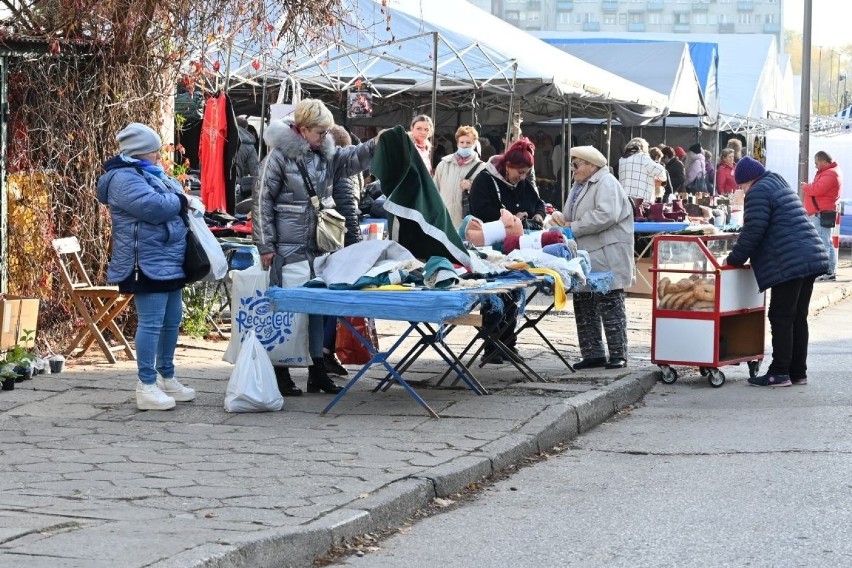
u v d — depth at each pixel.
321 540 6.77
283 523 6.86
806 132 26.75
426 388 11.72
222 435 9.41
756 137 44.88
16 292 13.32
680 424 10.87
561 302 11.51
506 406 10.69
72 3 13.44
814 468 8.97
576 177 13.12
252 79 19.52
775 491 8.29
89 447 8.91
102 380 11.84
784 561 6.66
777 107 51.44
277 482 7.88
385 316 10.06
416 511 7.77
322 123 10.66
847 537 7.12
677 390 12.66
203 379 12.05
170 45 14.42
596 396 11.13
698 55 40.78
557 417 10.18
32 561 5.93
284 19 15.38
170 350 10.84
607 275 12.59
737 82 48.34
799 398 12.05
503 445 9.16
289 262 10.78
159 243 10.29
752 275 13.09
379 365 13.09
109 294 12.86
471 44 21.66
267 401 10.39
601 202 12.82
